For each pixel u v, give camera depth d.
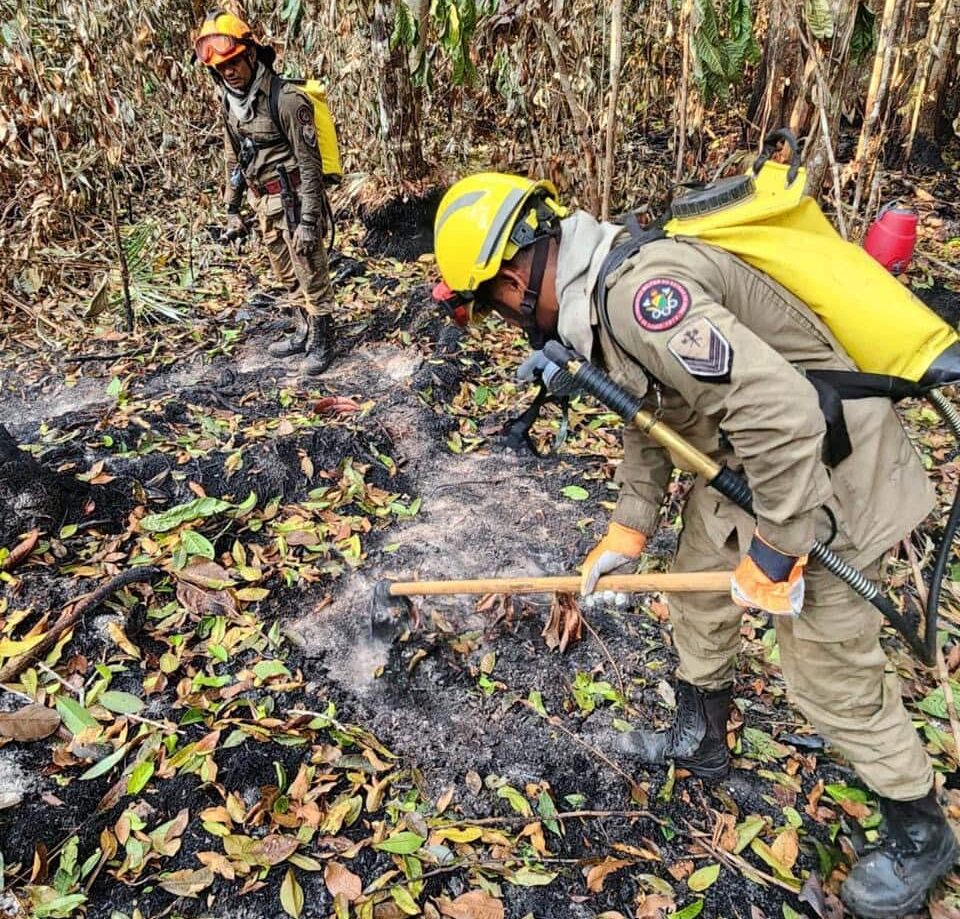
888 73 3.39
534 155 5.04
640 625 2.94
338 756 2.37
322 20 5.75
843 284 1.56
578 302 1.57
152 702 2.47
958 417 1.72
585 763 2.45
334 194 6.21
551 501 3.54
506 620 2.89
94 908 1.97
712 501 1.90
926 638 1.84
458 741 2.49
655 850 2.22
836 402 1.58
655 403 1.72
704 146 6.61
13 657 2.47
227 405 4.01
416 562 3.17
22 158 5.50
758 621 2.95
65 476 3.12
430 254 5.65
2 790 2.16
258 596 2.88
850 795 2.36
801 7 3.26
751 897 2.12
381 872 2.10
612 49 3.99
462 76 4.14
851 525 1.67
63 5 4.69
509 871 2.12
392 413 4.00
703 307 1.42
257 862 2.05
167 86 6.20
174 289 5.34
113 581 2.72
